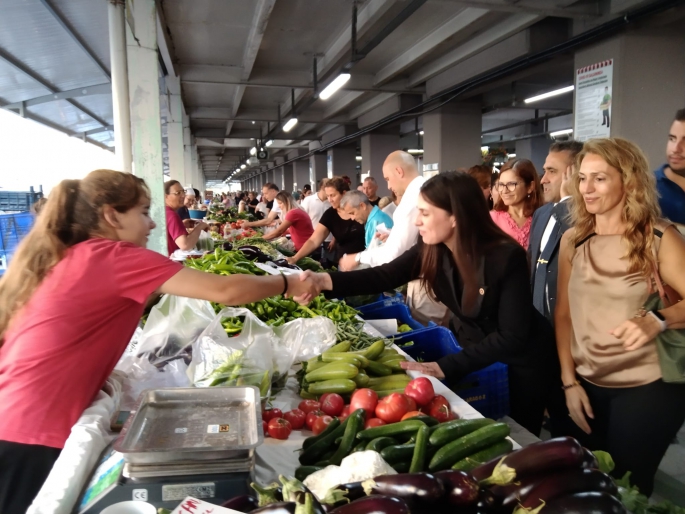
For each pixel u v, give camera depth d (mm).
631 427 1839
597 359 1898
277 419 1546
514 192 3277
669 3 5375
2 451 1359
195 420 1211
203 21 8297
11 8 5668
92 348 1419
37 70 8289
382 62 10891
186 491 1028
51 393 1386
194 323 2035
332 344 2197
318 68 11258
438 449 1260
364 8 7738
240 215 13016
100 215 1498
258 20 7605
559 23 7594
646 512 1187
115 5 4066
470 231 1861
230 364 1759
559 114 15773
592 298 1902
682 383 1753
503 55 8375
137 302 1460
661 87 6359
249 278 1663
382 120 13469
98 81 9680
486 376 2135
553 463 977
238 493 1040
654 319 1711
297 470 1279
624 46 6195
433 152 12305
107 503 1023
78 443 1225
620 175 1777
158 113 4770
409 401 1546
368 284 2182
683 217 2445
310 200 8133
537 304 2645
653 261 1754
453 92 10242
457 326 2264
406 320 3115
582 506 887
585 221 1969
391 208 5312
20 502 1378
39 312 1387
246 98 15672
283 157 37094
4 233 6398
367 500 863
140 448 1047
